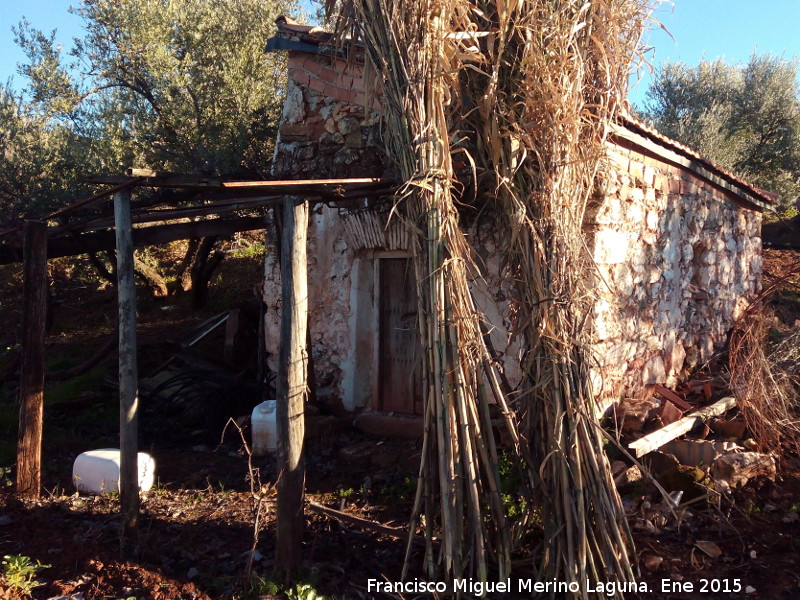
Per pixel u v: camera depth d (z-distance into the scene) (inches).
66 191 470.9
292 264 159.5
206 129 448.1
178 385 312.7
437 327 153.9
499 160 175.8
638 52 185.9
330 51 256.2
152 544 172.1
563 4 173.9
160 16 469.1
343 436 267.4
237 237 618.8
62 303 510.9
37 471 211.6
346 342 281.1
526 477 161.8
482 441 152.6
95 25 510.6
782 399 237.5
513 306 174.7
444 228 159.5
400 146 168.1
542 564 149.6
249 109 450.6
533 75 168.7
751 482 209.3
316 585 152.5
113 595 147.3
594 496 148.1
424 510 161.8
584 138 177.0
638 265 263.3
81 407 327.9
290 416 157.8
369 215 266.2
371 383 279.6
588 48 181.6
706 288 327.3
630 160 256.4
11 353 431.5
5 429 290.0
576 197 169.8
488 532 155.7
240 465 248.4
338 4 199.8
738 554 173.5
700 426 243.3
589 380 157.0
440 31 169.2
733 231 360.5
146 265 518.9
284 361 158.2
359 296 277.9
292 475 157.8
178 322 464.4
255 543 156.9
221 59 457.4
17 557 156.2
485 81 184.7
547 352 157.5
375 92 182.1
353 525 186.7
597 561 147.9
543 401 157.8
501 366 169.3
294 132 285.1
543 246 162.1
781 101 655.8
